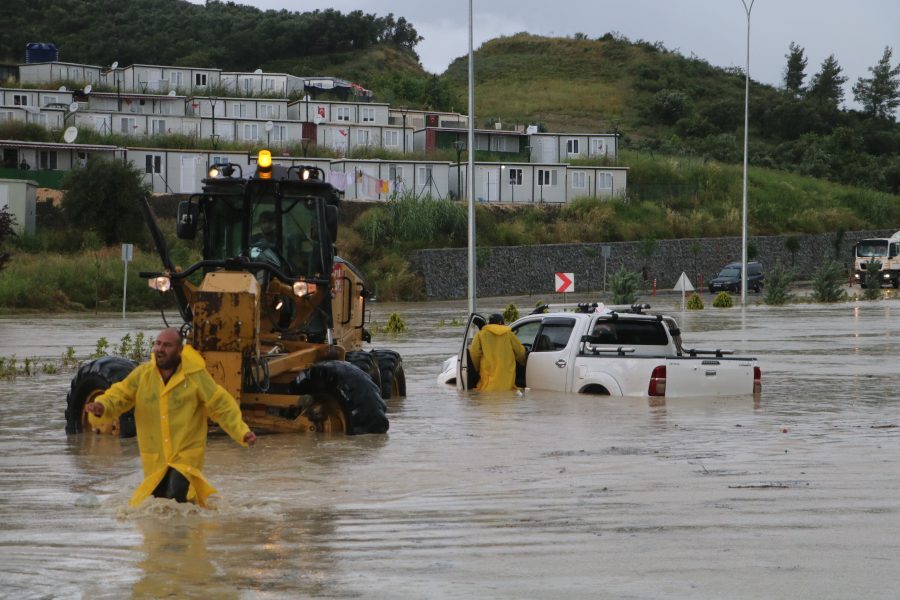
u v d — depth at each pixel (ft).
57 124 442.91
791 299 311.06
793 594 31.55
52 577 33.65
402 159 442.09
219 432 67.92
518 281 382.63
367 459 57.72
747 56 316.19
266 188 73.87
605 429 69.67
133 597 31.42
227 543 38.29
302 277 74.02
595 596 31.45
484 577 33.60
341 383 67.10
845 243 478.59
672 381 86.43
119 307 289.12
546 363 92.12
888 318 217.15
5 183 333.83
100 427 66.69
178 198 366.63
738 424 71.97
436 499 46.62
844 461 56.80
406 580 33.27
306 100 508.12
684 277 259.19
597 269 402.93
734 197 484.33
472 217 199.41
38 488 49.49
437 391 94.02
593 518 42.50
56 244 336.70
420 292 355.97
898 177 615.57
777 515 42.86
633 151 553.23
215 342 62.08
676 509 44.16
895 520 41.81
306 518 42.63
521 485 50.01
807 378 104.58
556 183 444.14
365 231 371.97
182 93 531.09
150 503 43.27
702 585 32.58
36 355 137.90
